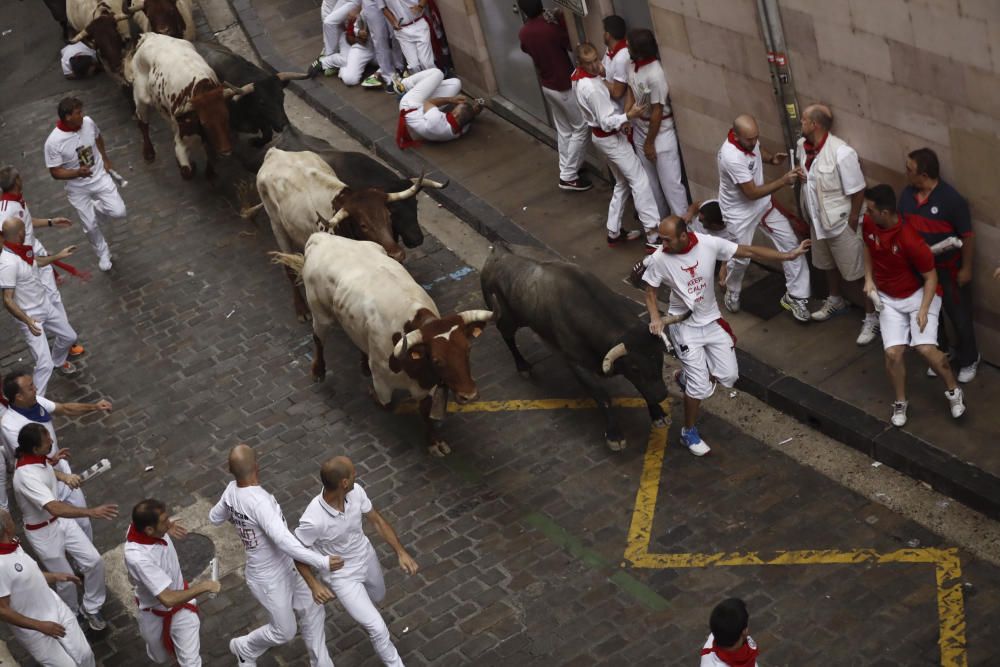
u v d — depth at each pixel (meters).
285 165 15.17
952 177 11.63
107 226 18.53
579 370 12.69
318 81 21.34
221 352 15.54
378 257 13.36
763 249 11.77
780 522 11.64
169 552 10.36
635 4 15.20
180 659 10.54
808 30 12.30
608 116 14.73
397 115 19.83
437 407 13.04
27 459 11.06
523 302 12.94
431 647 11.09
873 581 10.85
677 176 15.32
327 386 14.62
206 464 13.79
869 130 12.25
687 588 11.16
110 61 20.91
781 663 10.32
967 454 11.56
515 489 12.67
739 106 13.78
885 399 12.44
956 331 12.13
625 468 12.65
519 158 18.16
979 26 10.62
